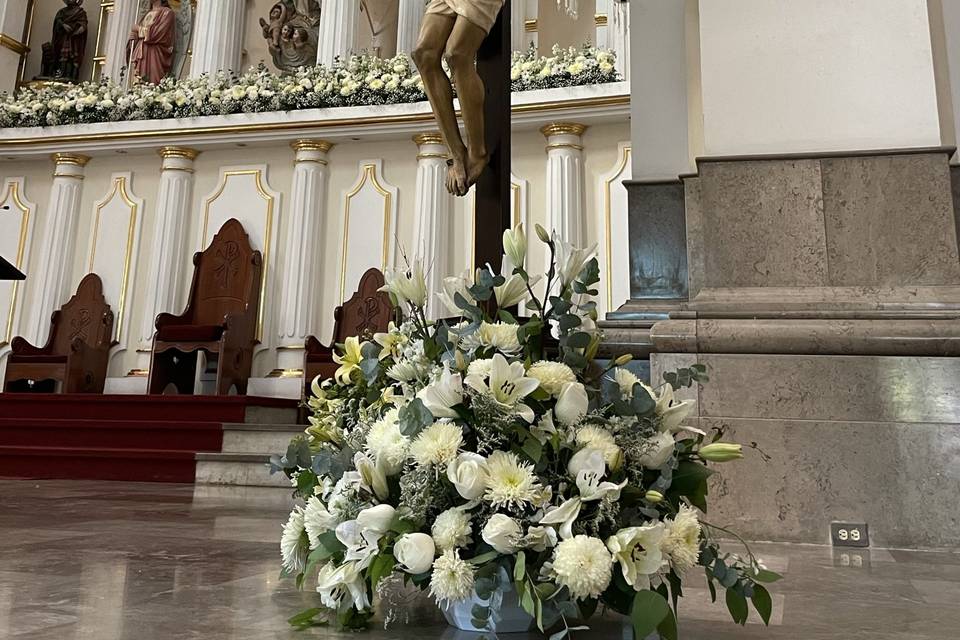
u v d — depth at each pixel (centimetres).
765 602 102
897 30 264
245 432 540
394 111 744
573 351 117
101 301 796
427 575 99
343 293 768
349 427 128
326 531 108
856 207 253
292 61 989
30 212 845
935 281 242
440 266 736
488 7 205
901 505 217
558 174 723
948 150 249
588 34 955
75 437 562
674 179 305
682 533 99
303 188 782
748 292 253
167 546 197
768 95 268
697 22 324
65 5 1105
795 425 228
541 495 96
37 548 189
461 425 103
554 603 92
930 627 117
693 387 235
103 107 806
